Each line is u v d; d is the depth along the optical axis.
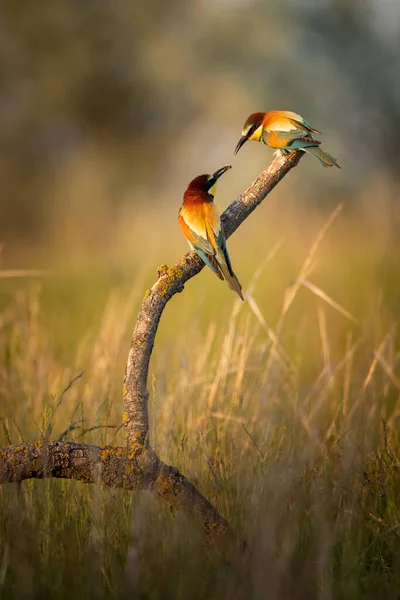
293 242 25.62
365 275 17.45
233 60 50.81
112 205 48.88
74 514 6.63
